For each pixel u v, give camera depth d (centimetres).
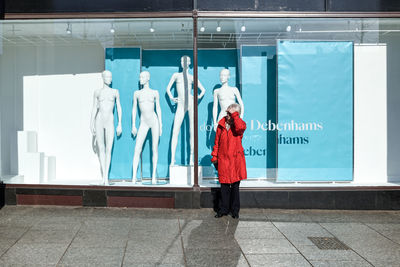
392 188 738
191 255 494
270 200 737
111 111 793
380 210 739
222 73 774
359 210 738
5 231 585
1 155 789
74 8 733
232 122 672
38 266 454
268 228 616
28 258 479
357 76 779
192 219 661
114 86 796
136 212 703
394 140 786
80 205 743
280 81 774
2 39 802
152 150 792
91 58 799
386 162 784
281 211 725
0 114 788
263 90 778
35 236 562
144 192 733
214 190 732
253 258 486
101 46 793
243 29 754
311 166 777
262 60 773
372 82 780
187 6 730
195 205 729
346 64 773
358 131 783
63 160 805
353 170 779
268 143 780
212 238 562
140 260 476
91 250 508
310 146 777
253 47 772
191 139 784
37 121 816
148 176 793
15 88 812
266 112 779
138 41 782
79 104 807
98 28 766
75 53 802
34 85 812
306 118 776
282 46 770
